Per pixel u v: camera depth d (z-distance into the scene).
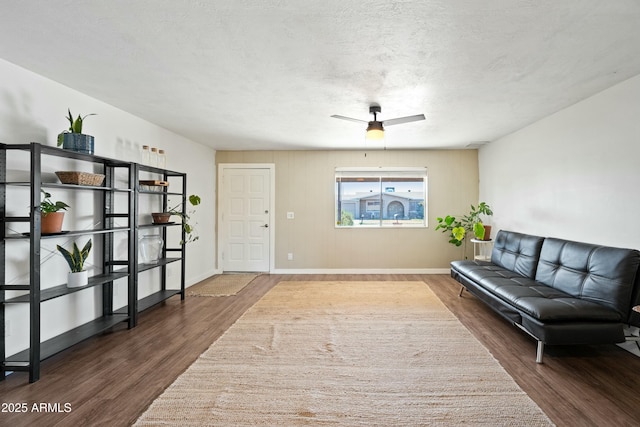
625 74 2.56
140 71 2.52
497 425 1.71
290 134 4.59
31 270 2.14
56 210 2.37
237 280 5.25
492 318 3.42
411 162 5.74
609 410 1.85
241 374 2.25
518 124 4.09
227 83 2.75
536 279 3.37
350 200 5.86
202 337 2.93
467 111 3.53
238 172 5.79
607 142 2.87
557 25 1.86
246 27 1.90
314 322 3.29
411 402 1.92
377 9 1.72
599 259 2.68
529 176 4.11
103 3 1.67
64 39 2.04
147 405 1.90
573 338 2.33
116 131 3.41
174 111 3.54
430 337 2.90
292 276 5.55
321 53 2.22
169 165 4.40
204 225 5.36
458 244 5.43
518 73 2.54
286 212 5.79
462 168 5.72
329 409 1.85
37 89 2.56
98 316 3.14
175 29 1.92
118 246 3.46
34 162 2.14
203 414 1.81
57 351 2.35
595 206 3.02
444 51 2.18
